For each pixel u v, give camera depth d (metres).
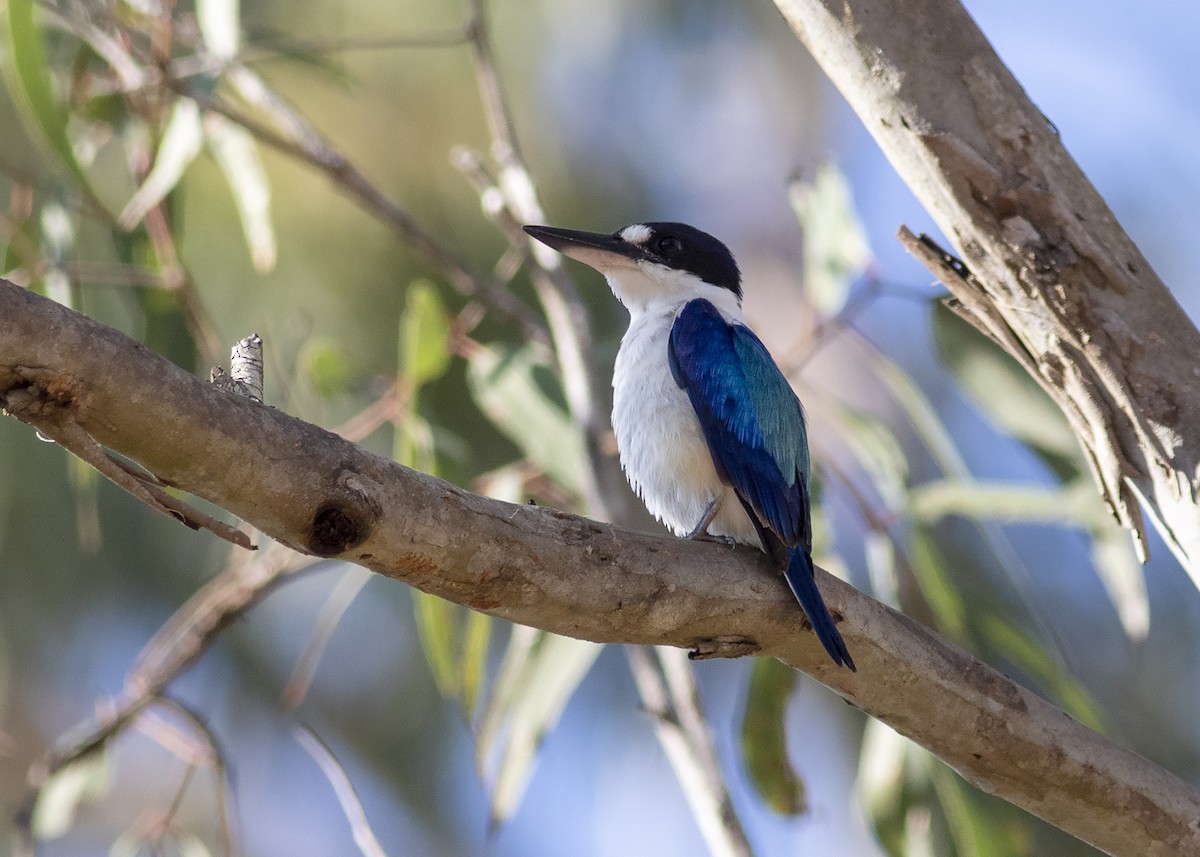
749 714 9.49
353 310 12.77
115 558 13.66
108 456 4.83
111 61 10.46
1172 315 6.69
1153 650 14.49
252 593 9.83
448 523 5.47
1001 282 6.82
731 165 16.78
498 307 10.86
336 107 13.27
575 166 14.44
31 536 13.34
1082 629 14.60
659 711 8.84
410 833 14.76
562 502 10.43
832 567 10.02
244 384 5.50
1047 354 6.85
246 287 12.67
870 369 16.20
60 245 10.21
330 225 12.81
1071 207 6.66
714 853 8.46
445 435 10.34
